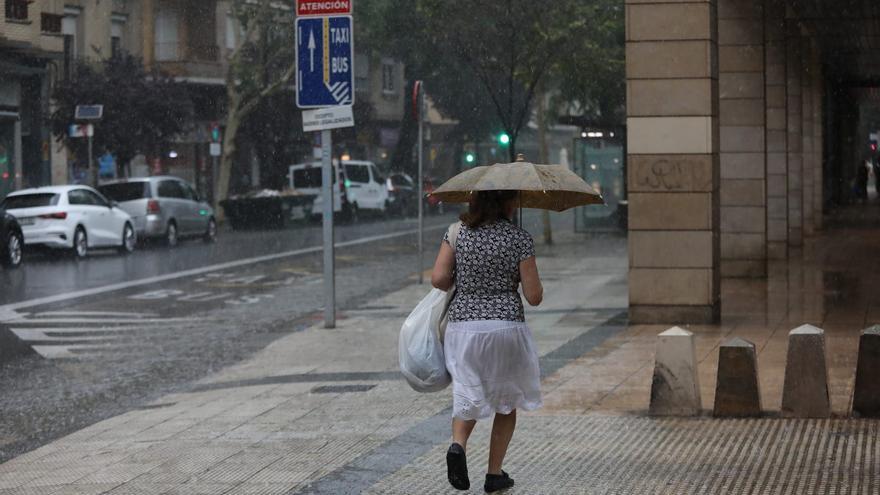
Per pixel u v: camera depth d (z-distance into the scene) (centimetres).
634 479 1213
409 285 3734
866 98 10125
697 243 2495
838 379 1747
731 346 1520
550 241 5475
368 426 1570
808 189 5622
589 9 4797
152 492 1243
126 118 6894
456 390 1152
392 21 6347
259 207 7481
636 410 1588
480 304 1160
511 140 4506
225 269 4359
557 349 2186
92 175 6838
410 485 1222
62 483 1314
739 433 1421
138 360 2345
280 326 2808
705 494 1144
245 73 8031
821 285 3297
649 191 2512
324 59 2609
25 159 7294
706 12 2466
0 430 1736
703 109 2475
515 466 1288
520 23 4603
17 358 2380
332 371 2097
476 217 1175
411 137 10850
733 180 3534
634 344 2228
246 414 1714
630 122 2508
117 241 5288
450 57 6862
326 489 1212
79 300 3369
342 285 3766
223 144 8594
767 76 4175
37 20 6750
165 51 8856
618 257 4594
